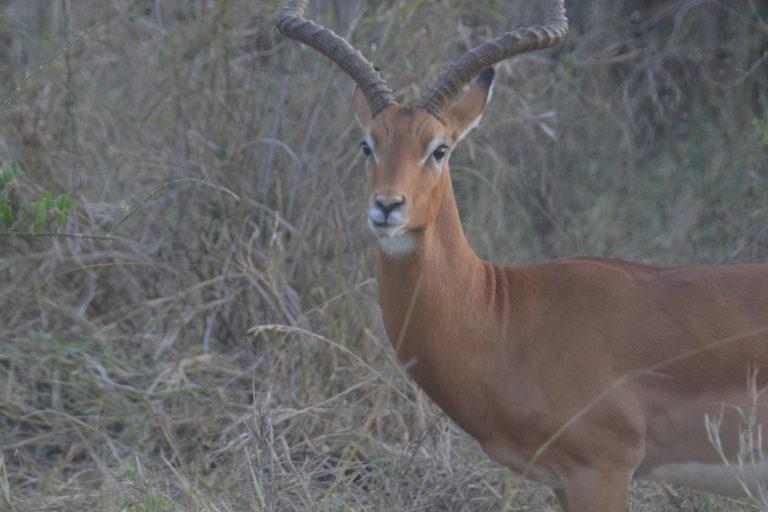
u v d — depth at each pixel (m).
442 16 13.18
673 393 6.68
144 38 14.52
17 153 11.53
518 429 6.83
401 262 6.84
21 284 11.09
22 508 7.88
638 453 6.70
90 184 12.20
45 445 9.41
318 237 11.40
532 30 7.41
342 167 12.54
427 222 6.73
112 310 11.35
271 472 7.32
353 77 7.36
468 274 6.96
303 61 14.04
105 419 9.38
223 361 10.60
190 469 8.77
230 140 12.32
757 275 6.89
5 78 13.92
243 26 13.49
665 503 8.70
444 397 7.00
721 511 8.51
